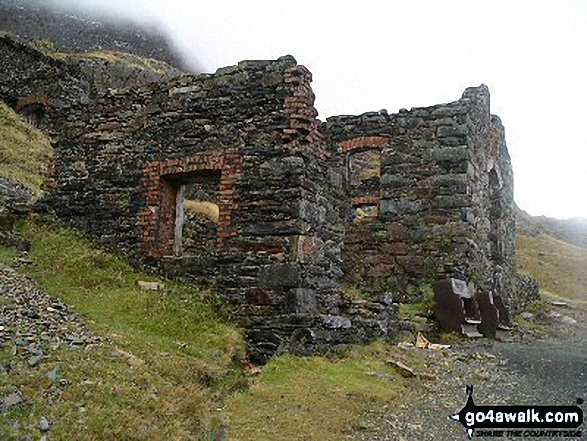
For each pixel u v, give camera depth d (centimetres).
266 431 482
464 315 1107
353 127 1441
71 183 991
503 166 1689
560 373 802
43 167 1616
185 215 1380
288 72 818
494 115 1667
